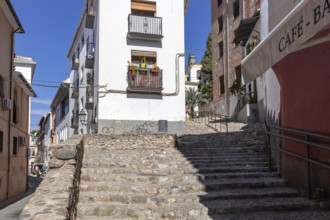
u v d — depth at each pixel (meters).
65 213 4.41
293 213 7.15
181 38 22.33
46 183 6.20
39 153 62.62
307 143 7.60
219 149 12.90
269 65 5.75
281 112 9.51
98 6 21.58
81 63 31.34
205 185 8.55
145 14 22.28
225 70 29.62
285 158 9.20
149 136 15.02
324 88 7.28
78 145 9.38
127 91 21.08
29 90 25.06
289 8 9.71
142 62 21.53
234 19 28.45
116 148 14.80
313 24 4.38
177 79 22.02
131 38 21.38
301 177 8.30
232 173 9.77
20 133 24.11
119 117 20.81
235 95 26.94
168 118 21.56
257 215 7.05
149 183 8.91
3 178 18.81
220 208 7.23
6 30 19.39
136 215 7.09
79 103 31.33
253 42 19.08
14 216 14.20
